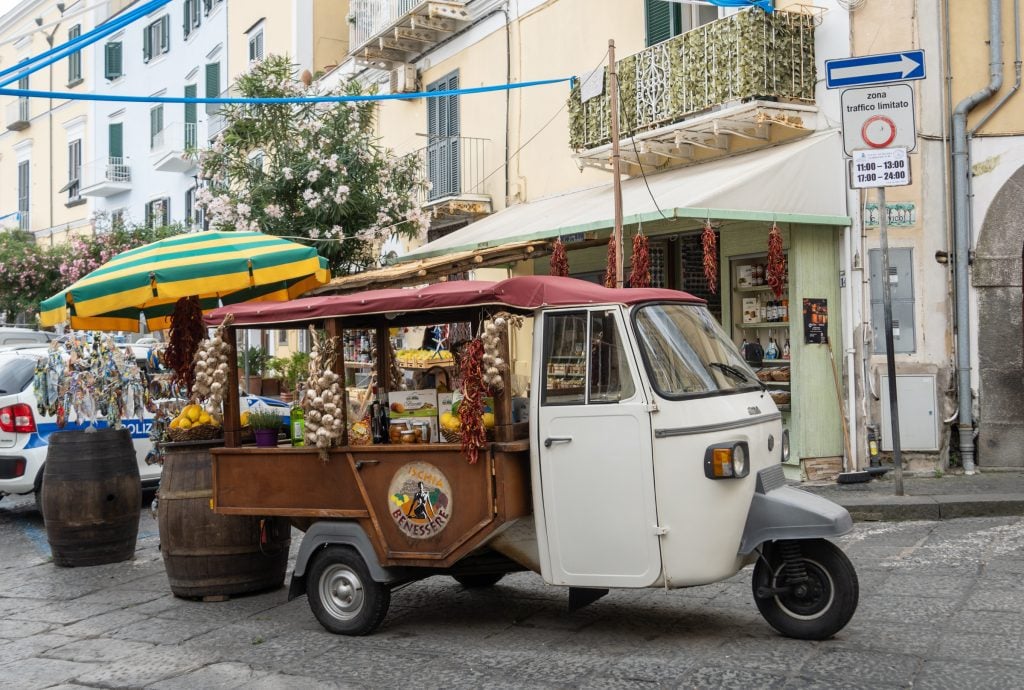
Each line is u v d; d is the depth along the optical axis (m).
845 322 11.58
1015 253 11.39
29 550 9.79
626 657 5.50
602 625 6.22
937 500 9.55
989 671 5.00
